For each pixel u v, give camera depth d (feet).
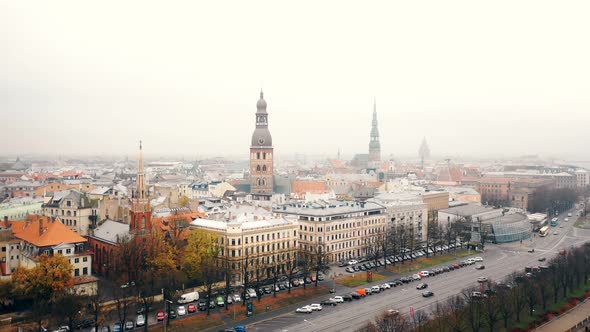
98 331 634.43
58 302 646.33
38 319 620.08
